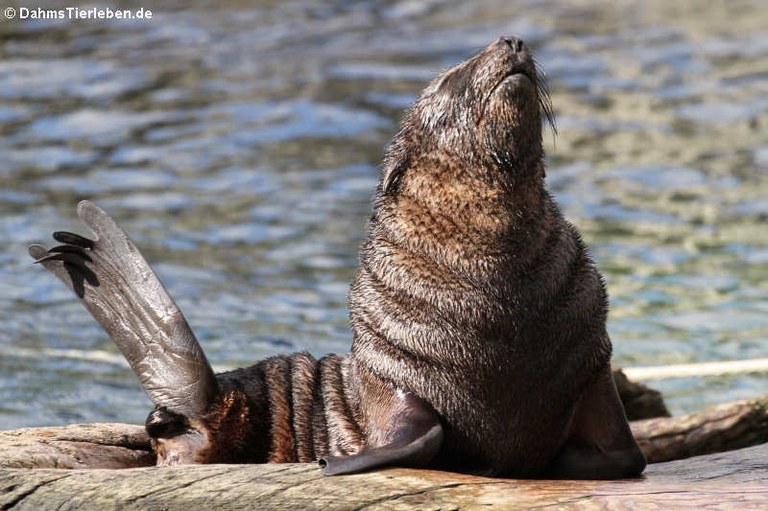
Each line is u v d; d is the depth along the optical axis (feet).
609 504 76.48
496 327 90.58
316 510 77.61
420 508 77.00
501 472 94.17
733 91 261.24
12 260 176.14
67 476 85.66
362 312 95.91
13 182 209.05
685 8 331.57
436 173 94.07
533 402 91.91
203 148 228.43
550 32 306.55
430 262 92.73
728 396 142.82
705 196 207.31
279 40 299.17
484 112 91.50
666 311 162.91
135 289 105.19
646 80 269.23
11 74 268.82
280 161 221.87
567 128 242.17
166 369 103.60
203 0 337.52
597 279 94.79
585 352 92.63
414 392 92.58
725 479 87.20
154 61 280.92
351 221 194.59
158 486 82.84
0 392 135.03
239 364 141.69
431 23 315.37
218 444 102.89
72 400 134.00
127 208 198.18
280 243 185.57
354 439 99.19
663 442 122.31
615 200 204.95
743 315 161.27
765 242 186.91
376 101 253.85
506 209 91.66
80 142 231.30
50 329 155.02
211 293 165.37
